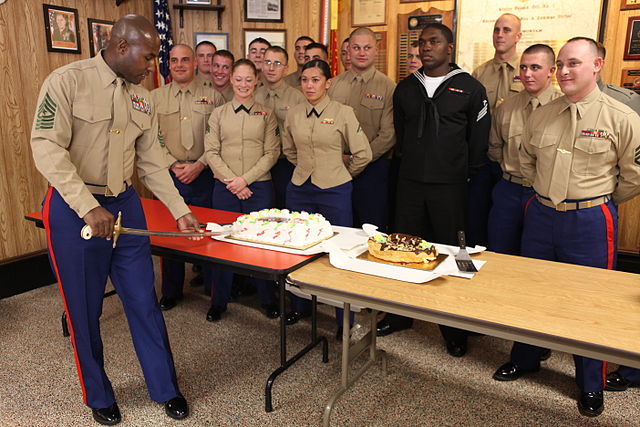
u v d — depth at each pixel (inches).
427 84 113.6
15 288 141.6
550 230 89.4
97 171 74.7
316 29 173.5
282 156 147.0
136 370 100.2
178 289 133.3
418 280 69.0
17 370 100.3
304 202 123.4
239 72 126.6
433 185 112.9
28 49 140.7
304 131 118.4
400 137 123.0
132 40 70.1
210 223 98.6
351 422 83.6
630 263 143.2
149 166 85.2
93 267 76.2
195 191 140.9
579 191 85.2
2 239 140.4
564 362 105.0
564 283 69.2
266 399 86.1
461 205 114.0
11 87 137.9
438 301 62.9
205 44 151.8
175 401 85.3
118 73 73.7
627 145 81.7
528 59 102.7
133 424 82.9
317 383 95.7
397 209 119.6
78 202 68.1
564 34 141.0
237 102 130.0
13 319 125.4
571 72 82.0
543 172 89.7
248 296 140.8
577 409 88.1
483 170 125.6
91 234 67.4
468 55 152.9
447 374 99.5
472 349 110.5
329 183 119.7
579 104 84.2
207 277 139.3
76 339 78.7
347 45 153.3
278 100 144.9
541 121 90.8
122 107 74.3
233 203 131.6
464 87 108.7
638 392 93.5
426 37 109.6
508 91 133.0
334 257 78.6
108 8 161.0
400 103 118.0
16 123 140.3
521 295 64.9
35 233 148.0
